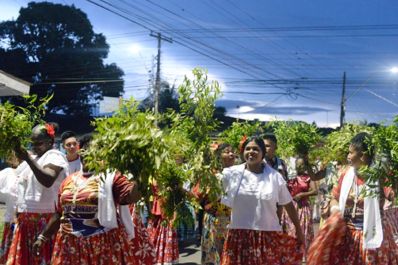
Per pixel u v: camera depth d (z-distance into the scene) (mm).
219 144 6680
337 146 6520
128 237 4414
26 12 34969
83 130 34406
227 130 7648
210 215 6727
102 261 4211
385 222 4680
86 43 36531
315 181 7938
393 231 4848
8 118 4664
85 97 37281
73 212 4254
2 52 35312
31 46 35531
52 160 5043
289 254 5047
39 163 5129
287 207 5105
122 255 4301
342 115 32281
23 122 4746
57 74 36156
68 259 4234
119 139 3748
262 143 5094
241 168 5133
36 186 5309
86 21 36250
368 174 4453
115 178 4242
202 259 6816
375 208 4602
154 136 3771
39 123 5270
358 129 6520
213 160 4625
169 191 4523
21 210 5340
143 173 3820
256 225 4926
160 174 4281
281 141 8180
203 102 4578
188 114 4598
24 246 5297
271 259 4906
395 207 4816
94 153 3826
